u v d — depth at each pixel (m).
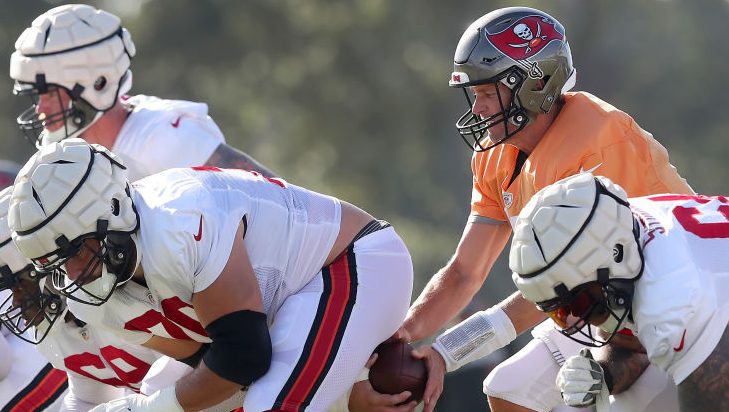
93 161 13.88
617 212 13.54
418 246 59.22
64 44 19.84
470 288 17.91
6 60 72.25
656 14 74.62
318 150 66.94
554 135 16.58
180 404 14.55
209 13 69.56
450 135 66.94
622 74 73.12
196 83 69.81
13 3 72.44
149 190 14.46
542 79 16.59
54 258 13.72
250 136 68.50
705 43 74.81
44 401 17.95
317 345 14.89
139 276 14.27
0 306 16.14
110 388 17.75
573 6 72.31
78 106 20.03
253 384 14.75
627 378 16.05
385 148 66.44
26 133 20.77
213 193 14.55
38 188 13.67
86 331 16.61
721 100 74.06
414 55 66.94
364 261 15.59
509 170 17.16
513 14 16.75
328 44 66.94
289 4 68.50
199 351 15.36
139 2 70.50
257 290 14.41
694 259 13.56
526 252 13.58
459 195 66.44
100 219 13.72
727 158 72.12
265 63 68.81
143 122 20.19
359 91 66.69
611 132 16.42
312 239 15.38
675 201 14.43
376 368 15.87
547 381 16.95
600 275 13.45
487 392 17.19
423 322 17.61
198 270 14.01
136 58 69.56
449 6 66.69
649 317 13.46
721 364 13.34
